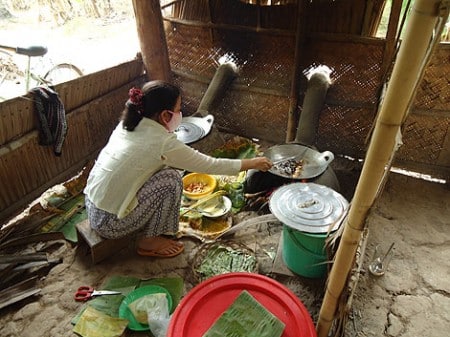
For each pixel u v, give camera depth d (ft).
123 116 6.05
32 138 7.97
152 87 5.73
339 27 8.49
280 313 4.94
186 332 4.72
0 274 6.44
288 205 5.95
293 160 7.87
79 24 22.16
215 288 5.16
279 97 10.07
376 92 8.68
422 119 8.61
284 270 6.60
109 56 17.40
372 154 3.29
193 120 9.77
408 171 9.48
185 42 10.78
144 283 6.48
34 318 5.90
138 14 10.00
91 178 6.37
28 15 22.74
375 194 3.62
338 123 9.73
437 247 7.14
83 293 6.22
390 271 6.63
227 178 8.86
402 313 5.90
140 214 6.31
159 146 5.83
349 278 4.44
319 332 5.17
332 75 9.15
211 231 7.62
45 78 10.93
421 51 2.66
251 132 11.19
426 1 2.46
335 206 5.90
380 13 8.08
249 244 7.35
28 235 7.41
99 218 6.37
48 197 8.75
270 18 9.11
